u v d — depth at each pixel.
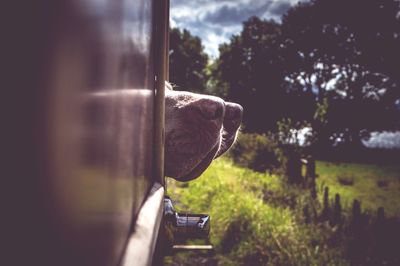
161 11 1.11
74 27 0.32
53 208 0.28
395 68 32.25
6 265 0.22
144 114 0.83
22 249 0.24
